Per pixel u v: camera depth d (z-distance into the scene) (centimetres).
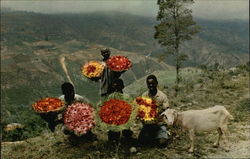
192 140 865
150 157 854
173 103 1554
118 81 884
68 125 798
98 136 1043
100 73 959
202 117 852
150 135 907
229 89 1739
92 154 895
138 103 852
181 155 860
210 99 1546
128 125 771
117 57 929
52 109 829
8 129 1399
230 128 1070
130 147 922
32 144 1060
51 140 1073
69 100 923
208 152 880
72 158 893
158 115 862
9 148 1052
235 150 888
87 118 795
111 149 912
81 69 984
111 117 766
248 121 1139
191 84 2002
